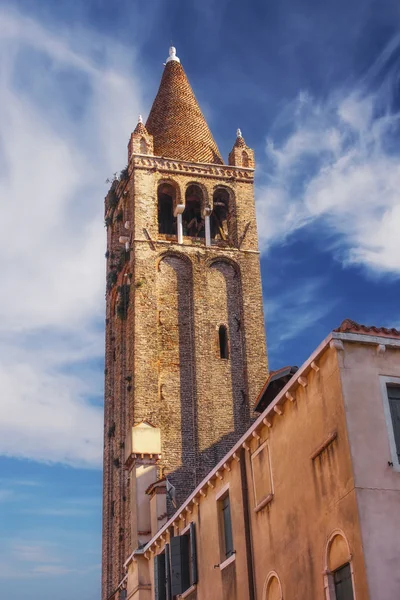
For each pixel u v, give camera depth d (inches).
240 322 2261.3
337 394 876.0
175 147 2479.1
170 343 2182.6
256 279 2322.8
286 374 1374.3
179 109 2581.2
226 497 1153.4
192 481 2003.0
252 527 1047.6
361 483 824.9
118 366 2377.0
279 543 973.2
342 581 838.5
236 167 2472.9
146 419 2044.8
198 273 2281.0
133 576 1485.0
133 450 1979.6
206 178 2438.5
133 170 2388.0
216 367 2176.4
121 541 2079.2
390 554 795.4
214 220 2481.5
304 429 942.4
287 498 965.8
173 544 1256.2
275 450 1010.1
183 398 2113.7
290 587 935.0
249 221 2405.3
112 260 2583.7
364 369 884.0
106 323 2593.5
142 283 2222.0
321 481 890.1
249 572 1031.0
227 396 2145.7
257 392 2154.3
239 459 1100.5
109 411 2412.6
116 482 2220.7
